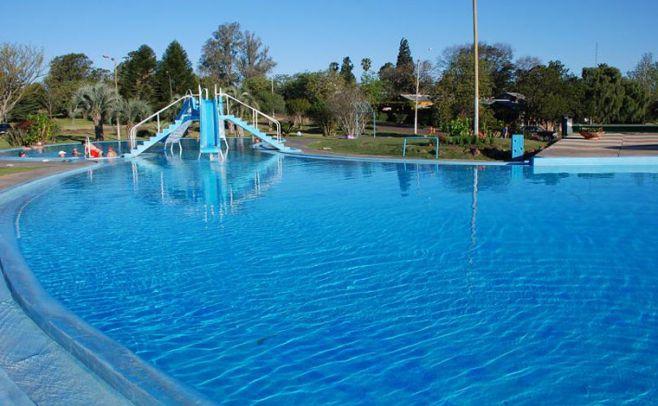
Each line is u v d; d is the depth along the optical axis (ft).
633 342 14.89
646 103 165.48
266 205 37.37
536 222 30.40
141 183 49.70
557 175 49.03
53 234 29.17
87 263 23.58
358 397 12.34
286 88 197.77
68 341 14.10
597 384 12.67
